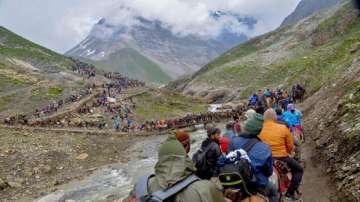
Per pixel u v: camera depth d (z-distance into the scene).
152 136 59.50
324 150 15.27
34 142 47.41
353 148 12.71
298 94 40.41
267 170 6.27
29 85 103.38
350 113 15.66
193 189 3.54
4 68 118.56
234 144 6.55
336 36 132.75
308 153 16.75
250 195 5.80
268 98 23.06
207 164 7.65
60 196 27.67
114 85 107.19
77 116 72.44
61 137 53.66
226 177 5.67
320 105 26.28
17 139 48.53
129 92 98.94
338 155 13.47
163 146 3.80
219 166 5.98
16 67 127.62
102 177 33.50
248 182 5.77
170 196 3.52
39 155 40.75
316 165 14.77
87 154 43.84
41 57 158.75
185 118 67.25
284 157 8.44
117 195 26.11
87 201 25.94
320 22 156.62
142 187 3.79
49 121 66.12
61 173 35.78
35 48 174.62
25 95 91.38
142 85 114.25
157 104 93.94
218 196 3.62
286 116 15.05
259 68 138.12
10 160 38.03
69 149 45.38
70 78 122.56
